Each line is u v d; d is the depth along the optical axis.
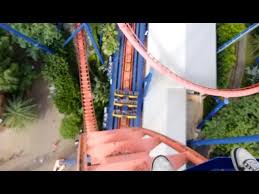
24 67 23.33
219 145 24.05
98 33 25.02
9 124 22.98
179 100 23.28
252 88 20.78
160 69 20.17
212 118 24.00
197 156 15.64
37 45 22.50
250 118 23.16
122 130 18.50
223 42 26.28
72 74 24.47
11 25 21.88
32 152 23.83
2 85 21.66
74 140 24.31
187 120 25.11
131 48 24.97
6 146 23.61
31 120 24.00
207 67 23.53
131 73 24.69
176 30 23.94
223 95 20.91
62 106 23.44
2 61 22.06
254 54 27.20
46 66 23.67
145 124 23.06
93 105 23.70
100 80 24.81
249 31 24.75
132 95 24.12
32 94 24.50
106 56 25.19
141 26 25.02
